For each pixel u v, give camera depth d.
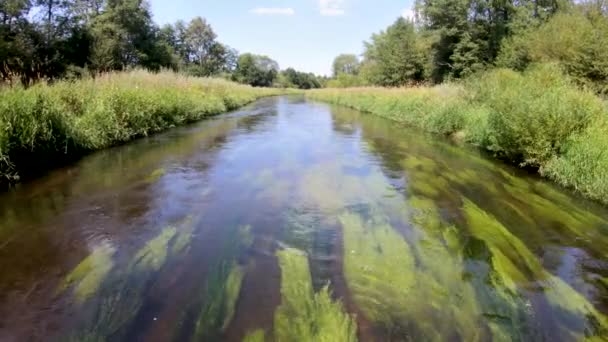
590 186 6.64
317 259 4.27
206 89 22.20
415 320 3.25
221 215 5.55
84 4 36.84
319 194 6.54
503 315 3.37
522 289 3.80
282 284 3.74
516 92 9.82
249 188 6.83
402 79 39.09
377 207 5.97
